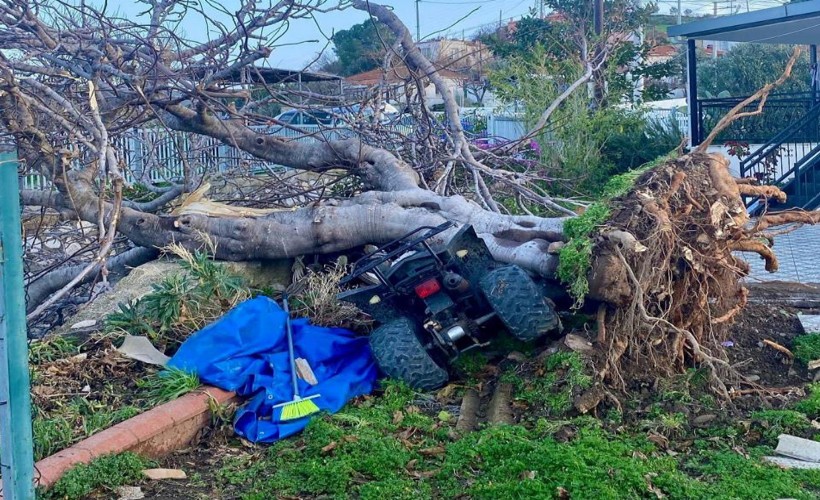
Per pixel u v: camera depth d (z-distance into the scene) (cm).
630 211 580
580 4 2295
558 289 651
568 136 1647
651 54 2525
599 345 566
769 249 636
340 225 814
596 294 566
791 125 1631
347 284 766
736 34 1733
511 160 1170
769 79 2712
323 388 577
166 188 1103
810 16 1523
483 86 1906
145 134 1218
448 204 795
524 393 554
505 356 634
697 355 573
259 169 1246
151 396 570
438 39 1187
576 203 966
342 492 441
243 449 528
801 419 512
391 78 1109
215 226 851
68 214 864
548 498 407
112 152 696
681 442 502
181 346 616
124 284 804
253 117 963
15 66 813
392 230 797
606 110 1780
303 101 1101
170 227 859
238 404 572
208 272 716
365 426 526
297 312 720
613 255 560
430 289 601
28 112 788
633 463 441
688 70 1802
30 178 1211
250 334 614
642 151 1784
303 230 822
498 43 2069
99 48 880
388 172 948
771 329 714
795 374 623
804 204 1479
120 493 447
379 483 445
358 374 607
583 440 473
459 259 617
